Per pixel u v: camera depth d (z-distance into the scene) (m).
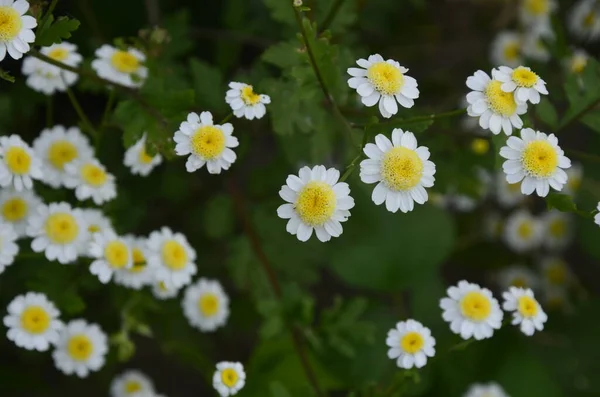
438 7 0.68
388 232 0.57
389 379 0.56
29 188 0.47
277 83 0.50
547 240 0.63
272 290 0.55
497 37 0.64
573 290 0.64
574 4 0.66
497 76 0.44
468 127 0.58
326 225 0.42
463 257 0.65
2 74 0.44
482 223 0.65
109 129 0.57
